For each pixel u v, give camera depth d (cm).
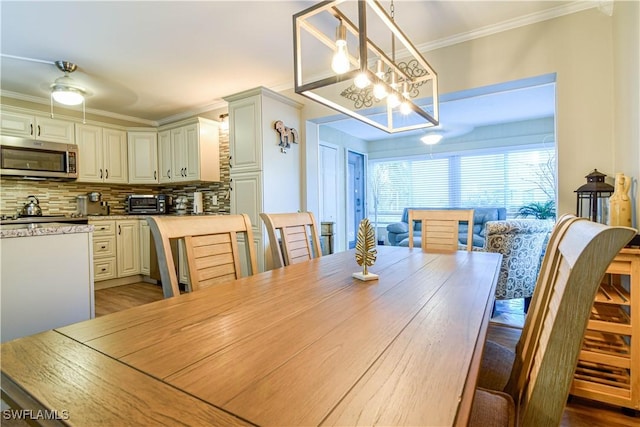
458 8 233
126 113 476
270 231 191
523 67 248
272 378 61
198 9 229
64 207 428
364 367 65
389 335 82
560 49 235
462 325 88
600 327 164
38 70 321
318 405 53
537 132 546
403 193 702
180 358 70
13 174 359
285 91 380
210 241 147
